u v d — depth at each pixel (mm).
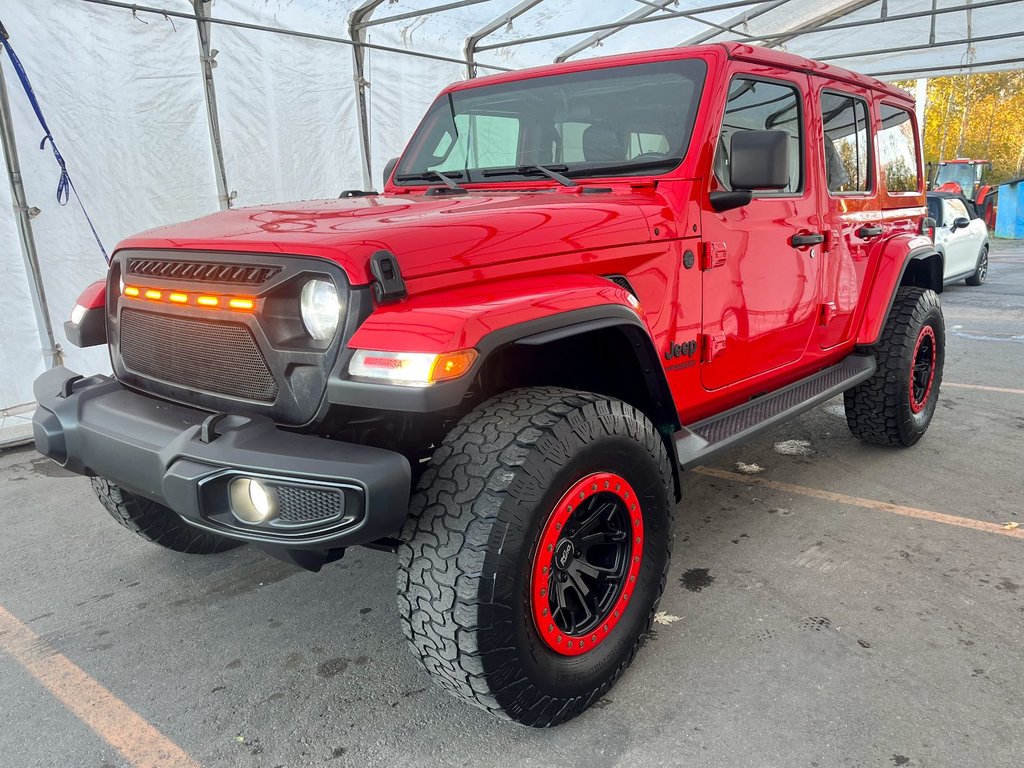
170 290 2102
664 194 2576
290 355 1837
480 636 1758
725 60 2717
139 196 5391
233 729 2121
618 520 2154
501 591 1761
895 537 3170
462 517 1767
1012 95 39406
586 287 2070
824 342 3514
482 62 8070
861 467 4012
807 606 2646
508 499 1772
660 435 2389
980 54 10781
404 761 1973
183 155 5582
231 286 1941
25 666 2449
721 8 7465
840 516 3395
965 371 6145
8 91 4660
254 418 1869
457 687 1890
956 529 3232
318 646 2523
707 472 3996
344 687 2299
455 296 1867
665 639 2471
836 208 3436
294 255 1835
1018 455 4137
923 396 4250
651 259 2426
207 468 1772
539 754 1978
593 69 2959
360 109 6691
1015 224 22312
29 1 4715
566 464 1871
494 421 1895
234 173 5926
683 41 9109
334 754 2008
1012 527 3238
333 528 1682
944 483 3754
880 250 3881
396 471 1686
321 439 1774
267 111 6066
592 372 2424
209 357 2041
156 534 2973
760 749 1959
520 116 3080
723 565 2963
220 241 1992
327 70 6422
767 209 2941
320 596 2857
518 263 2033
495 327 1749
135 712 2205
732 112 2746
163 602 2836
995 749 1930
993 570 2871
